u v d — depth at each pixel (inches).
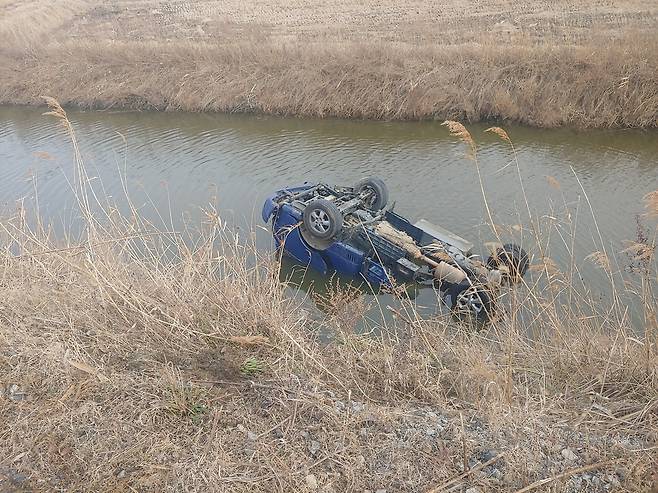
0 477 186.7
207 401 216.1
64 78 880.3
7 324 252.2
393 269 389.4
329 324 313.4
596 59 717.3
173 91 836.0
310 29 984.3
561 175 555.8
